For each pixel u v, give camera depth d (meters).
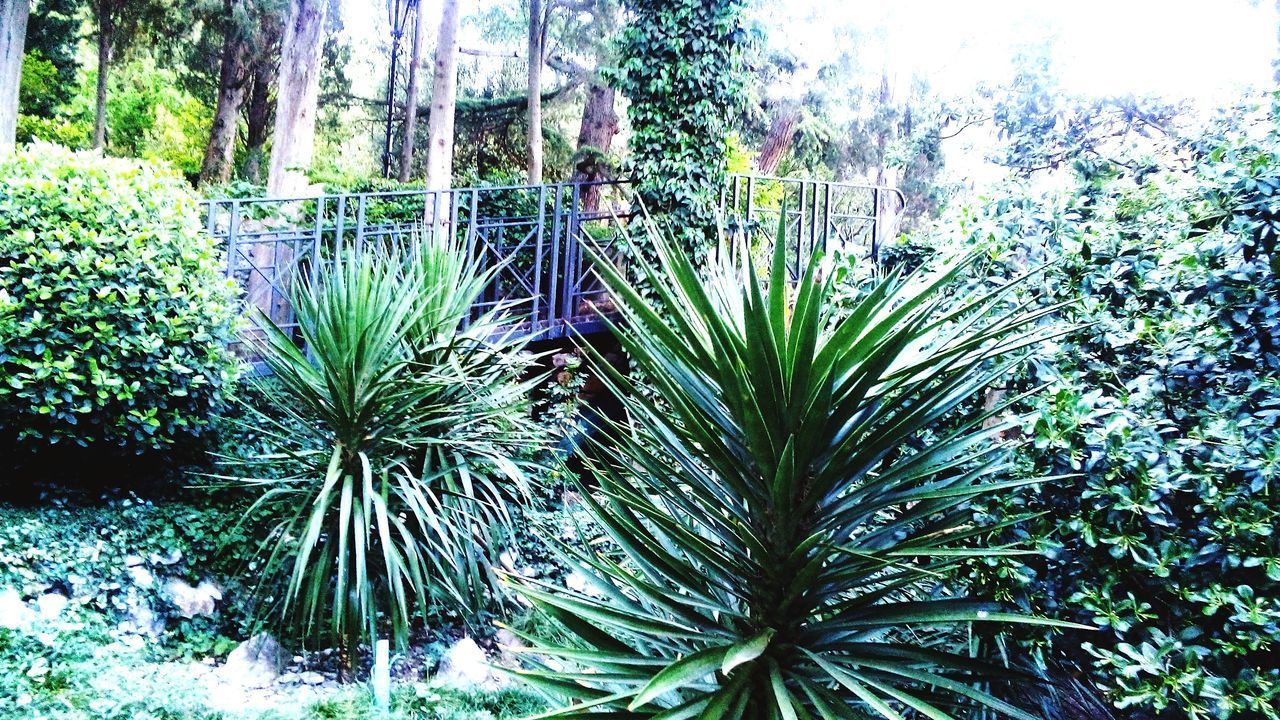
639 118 6.02
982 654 2.04
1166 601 2.02
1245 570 1.94
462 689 3.55
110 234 3.89
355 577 4.00
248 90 14.73
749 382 1.57
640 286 5.77
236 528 4.20
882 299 1.57
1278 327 2.14
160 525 4.11
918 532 2.01
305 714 3.10
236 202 5.07
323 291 3.91
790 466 1.55
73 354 3.74
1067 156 3.79
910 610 1.70
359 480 3.88
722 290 1.86
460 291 4.35
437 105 8.18
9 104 8.12
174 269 4.01
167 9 12.73
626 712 1.69
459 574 3.82
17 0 8.15
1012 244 2.76
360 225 5.05
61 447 4.07
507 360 4.30
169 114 15.66
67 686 2.83
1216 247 2.27
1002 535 2.04
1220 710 1.80
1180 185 2.80
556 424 5.23
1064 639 2.06
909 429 1.69
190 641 3.80
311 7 8.91
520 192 8.49
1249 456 1.96
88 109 14.85
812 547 1.65
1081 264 2.55
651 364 1.77
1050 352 2.42
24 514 3.85
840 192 10.91
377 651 3.30
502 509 4.02
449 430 4.10
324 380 3.88
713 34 5.97
